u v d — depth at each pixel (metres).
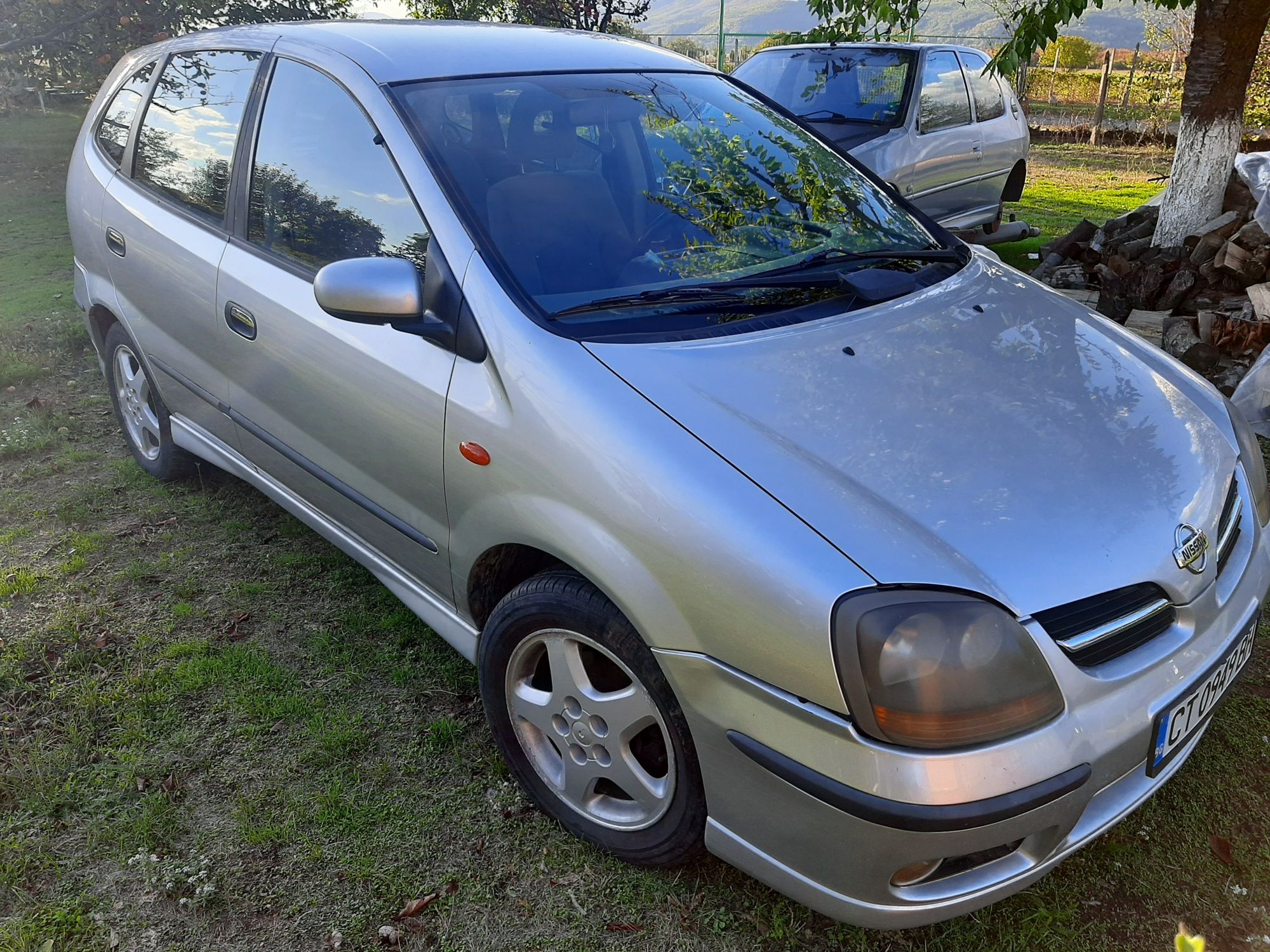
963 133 7.43
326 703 2.65
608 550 1.82
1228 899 2.06
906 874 1.64
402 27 2.91
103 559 3.34
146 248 3.23
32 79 8.50
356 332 2.39
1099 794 1.72
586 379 1.93
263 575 3.26
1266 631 3.00
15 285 6.81
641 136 2.66
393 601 3.12
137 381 3.76
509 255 2.20
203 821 2.25
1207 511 1.93
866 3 6.96
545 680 2.27
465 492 2.14
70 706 2.62
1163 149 15.27
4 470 3.99
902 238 2.76
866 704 1.55
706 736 1.75
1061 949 1.95
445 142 2.37
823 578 1.59
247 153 2.86
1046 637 1.62
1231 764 2.44
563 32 3.09
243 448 3.09
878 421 1.90
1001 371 2.13
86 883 2.08
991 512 1.72
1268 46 12.07
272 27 3.07
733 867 2.03
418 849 2.18
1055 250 6.30
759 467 1.75
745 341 2.10
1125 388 2.18
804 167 2.86
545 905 2.05
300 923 2.00
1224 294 5.18
